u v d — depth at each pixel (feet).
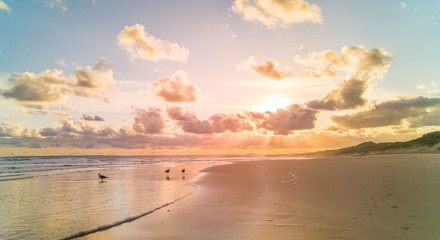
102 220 33.27
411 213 29.37
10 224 32.22
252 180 71.56
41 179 86.17
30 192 57.67
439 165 76.79
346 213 31.37
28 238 27.25
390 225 25.91
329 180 60.70
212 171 108.58
